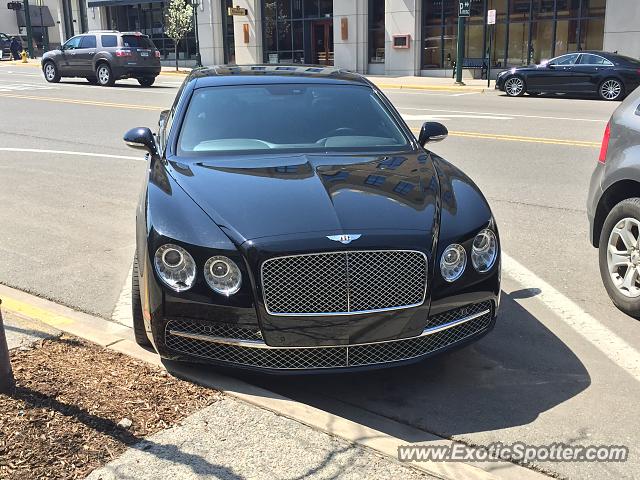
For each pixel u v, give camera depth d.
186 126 4.81
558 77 20.64
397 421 3.48
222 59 37.31
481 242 3.75
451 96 21.67
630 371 4.00
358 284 3.40
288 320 3.39
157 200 3.79
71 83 25.97
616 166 4.86
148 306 3.58
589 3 26.23
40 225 7.05
